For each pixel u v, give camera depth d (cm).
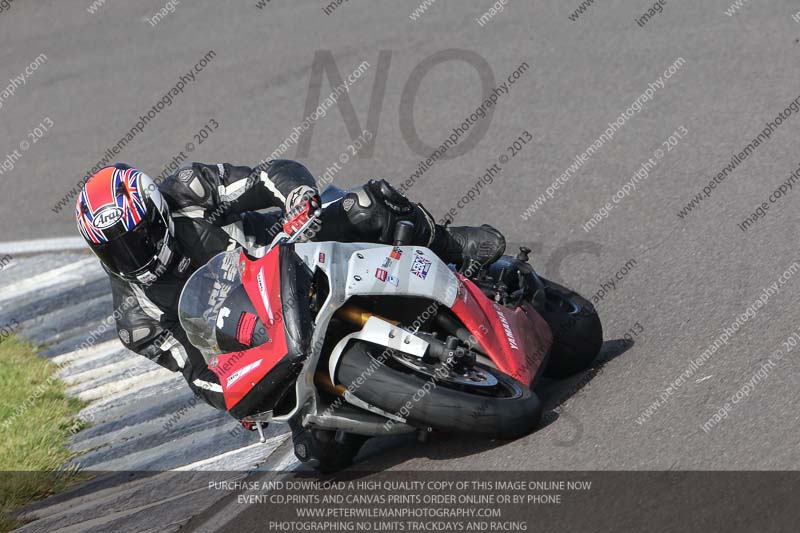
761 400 1597
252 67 4891
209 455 2180
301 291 1592
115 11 6406
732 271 2191
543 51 4084
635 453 1548
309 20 5297
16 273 3562
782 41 3553
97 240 1728
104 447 2377
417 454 1795
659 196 2731
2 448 2459
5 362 2916
